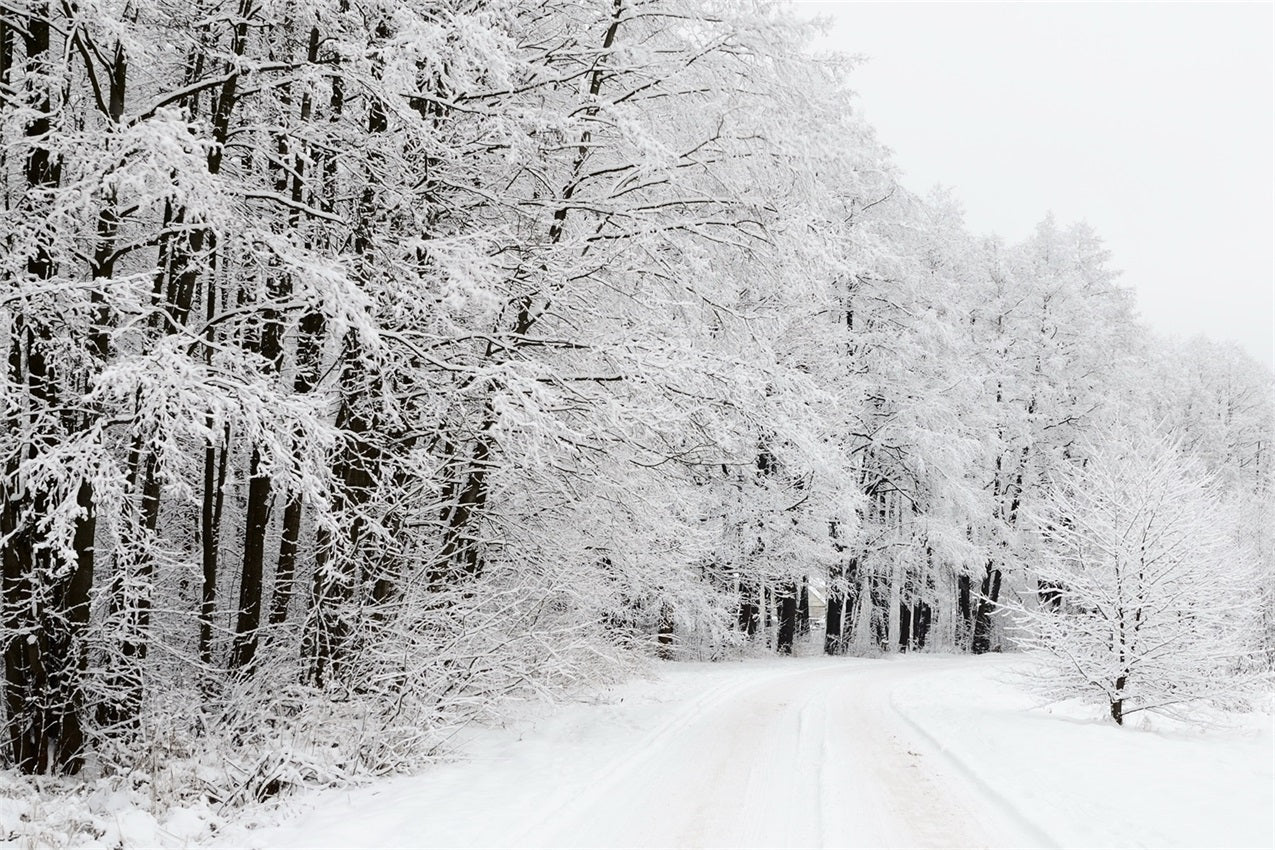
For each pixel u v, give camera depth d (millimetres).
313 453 6766
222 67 8586
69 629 7309
